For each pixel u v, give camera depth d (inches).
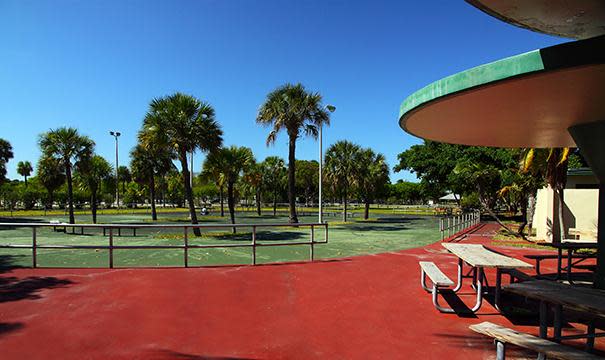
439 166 1221.7
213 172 767.1
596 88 128.6
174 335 160.4
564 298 135.1
